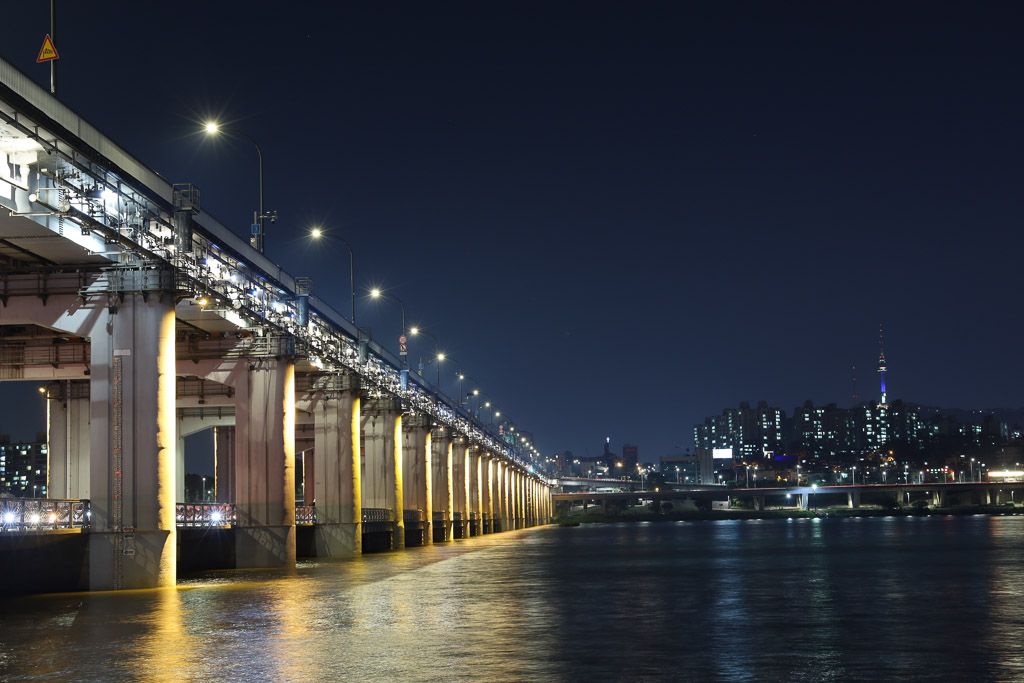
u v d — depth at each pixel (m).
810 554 83.56
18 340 68.06
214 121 52.88
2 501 39.75
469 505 150.88
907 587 47.31
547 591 44.91
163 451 45.78
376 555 82.81
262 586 47.56
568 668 23.77
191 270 48.19
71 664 24.81
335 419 80.25
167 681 22.42
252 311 58.47
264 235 63.00
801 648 26.97
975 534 141.62
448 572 58.66
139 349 45.91
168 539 45.72
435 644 27.55
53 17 39.22
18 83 35.59
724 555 82.44
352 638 28.78
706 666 24.12
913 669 23.70
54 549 43.72
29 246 43.38
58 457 83.31
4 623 32.94
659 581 51.44
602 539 135.88
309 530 78.75
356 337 82.81
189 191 47.78
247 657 25.45
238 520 63.53
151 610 36.38
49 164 38.78
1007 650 26.52
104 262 46.22
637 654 25.86
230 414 96.19
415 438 111.69
